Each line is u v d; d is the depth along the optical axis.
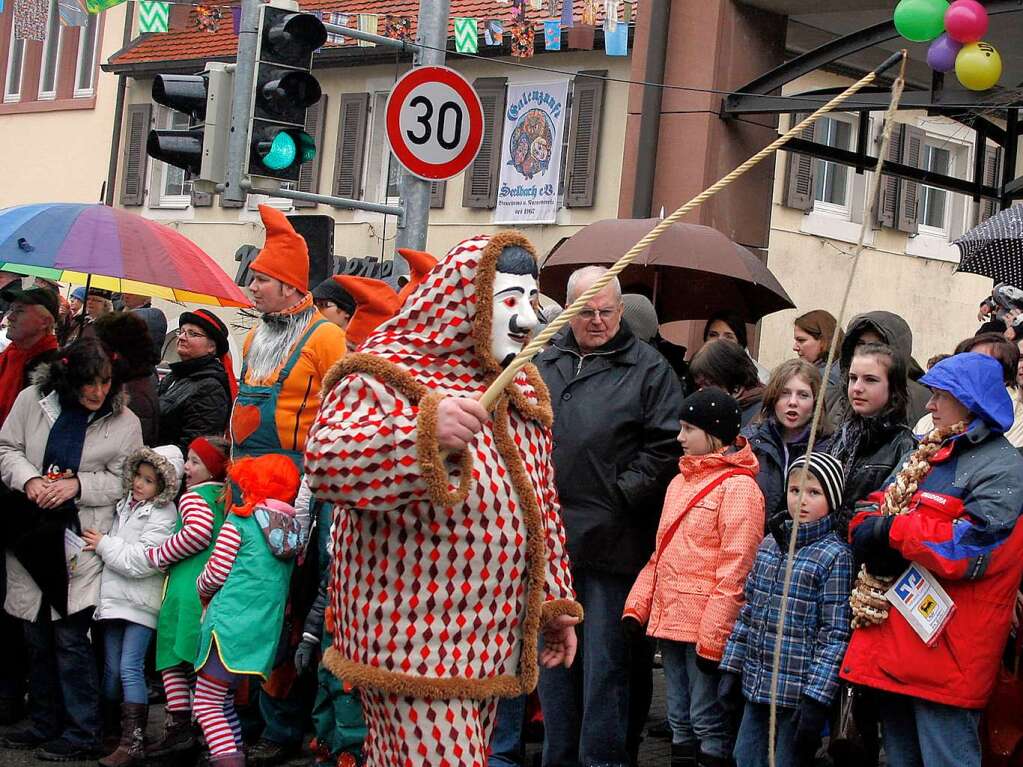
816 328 11.12
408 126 11.27
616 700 8.79
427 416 5.60
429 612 5.88
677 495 8.73
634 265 12.20
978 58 10.95
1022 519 7.22
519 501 6.02
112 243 10.80
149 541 9.88
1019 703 7.56
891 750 7.53
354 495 5.71
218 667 9.02
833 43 16.66
